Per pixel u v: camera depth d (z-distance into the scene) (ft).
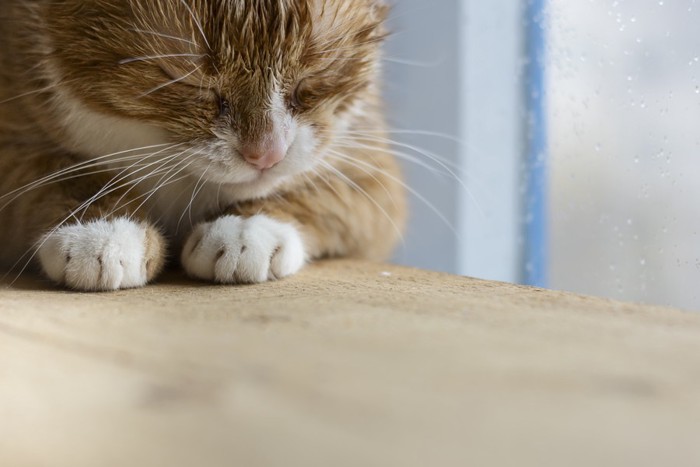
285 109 1.56
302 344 1.20
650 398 1.08
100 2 1.52
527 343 1.20
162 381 1.13
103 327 1.26
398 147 2.07
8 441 0.99
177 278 1.55
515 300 1.36
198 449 0.94
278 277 1.54
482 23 2.07
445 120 2.10
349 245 1.79
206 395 1.10
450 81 2.10
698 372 1.14
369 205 1.79
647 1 1.75
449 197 2.12
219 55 1.50
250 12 1.49
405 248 2.12
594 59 1.85
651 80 1.75
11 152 1.63
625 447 0.92
